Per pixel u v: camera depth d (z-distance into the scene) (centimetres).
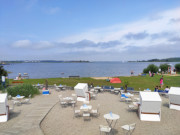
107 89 2047
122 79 3353
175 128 887
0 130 848
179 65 5297
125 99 1501
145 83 2752
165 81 2986
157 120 997
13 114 1139
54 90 2186
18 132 805
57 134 809
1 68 2491
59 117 1071
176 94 1189
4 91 1844
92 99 1631
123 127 787
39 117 1040
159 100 957
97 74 6062
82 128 884
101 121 993
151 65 5341
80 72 7212
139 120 1017
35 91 1869
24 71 8400
